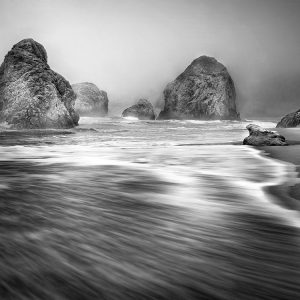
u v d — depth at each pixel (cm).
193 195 438
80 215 328
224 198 420
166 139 1658
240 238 268
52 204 373
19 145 1296
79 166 737
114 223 303
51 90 2459
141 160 848
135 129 2752
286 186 501
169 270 204
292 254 235
